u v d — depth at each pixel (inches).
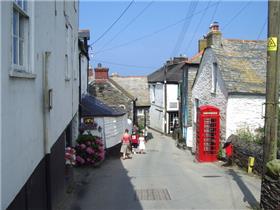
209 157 827.4
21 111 208.7
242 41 941.2
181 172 661.9
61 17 402.0
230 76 819.4
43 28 281.9
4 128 172.2
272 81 356.5
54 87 337.1
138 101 2044.8
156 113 2020.2
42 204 281.9
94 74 1658.5
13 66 197.5
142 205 421.1
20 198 206.5
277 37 353.1
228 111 794.8
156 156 1029.2
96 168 738.2
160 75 1998.0
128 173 670.5
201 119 825.5
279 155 490.6
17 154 198.4
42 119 281.9
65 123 451.2
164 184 544.7
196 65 1371.8
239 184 525.3
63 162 431.5
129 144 1029.2
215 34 921.5
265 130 363.3
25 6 229.9
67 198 456.1
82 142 743.7
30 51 238.7
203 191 486.0
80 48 887.1
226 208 396.8
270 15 352.5
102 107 1003.3
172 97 1830.7
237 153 703.7
